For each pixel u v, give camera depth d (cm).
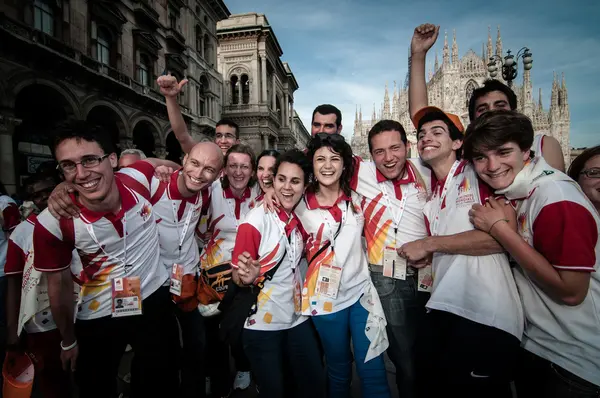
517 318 163
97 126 174
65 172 166
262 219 204
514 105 260
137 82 1488
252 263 187
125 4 1448
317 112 371
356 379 310
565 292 138
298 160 204
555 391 151
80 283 196
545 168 157
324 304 208
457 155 218
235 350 261
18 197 926
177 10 1908
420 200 234
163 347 219
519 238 149
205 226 277
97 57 1277
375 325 211
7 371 206
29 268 200
